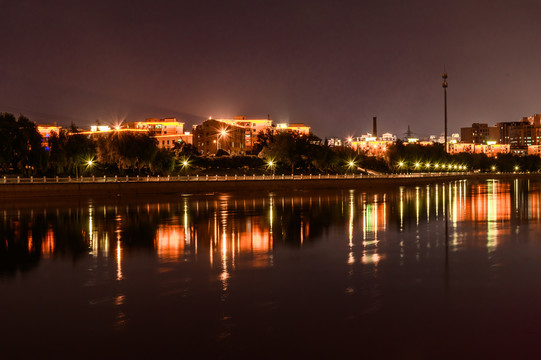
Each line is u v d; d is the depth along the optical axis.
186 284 18.69
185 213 47.72
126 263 22.89
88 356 12.05
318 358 11.84
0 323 14.42
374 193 83.94
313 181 102.81
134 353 12.20
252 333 13.41
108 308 15.77
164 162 103.12
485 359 11.78
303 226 36.91
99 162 97.69
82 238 31.11
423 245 27.41
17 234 33.09
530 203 58.78
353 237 30.84
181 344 12.71
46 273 20.92
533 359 11.73
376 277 19.58
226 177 92.94
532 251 25.16
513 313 14.88
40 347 12.61
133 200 66.31
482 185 120.81
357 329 13.66
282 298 16.69
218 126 170.25
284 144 126.94
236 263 22.62
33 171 84.12
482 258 23.36
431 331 13.48
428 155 175.00
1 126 75.62
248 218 42.84
